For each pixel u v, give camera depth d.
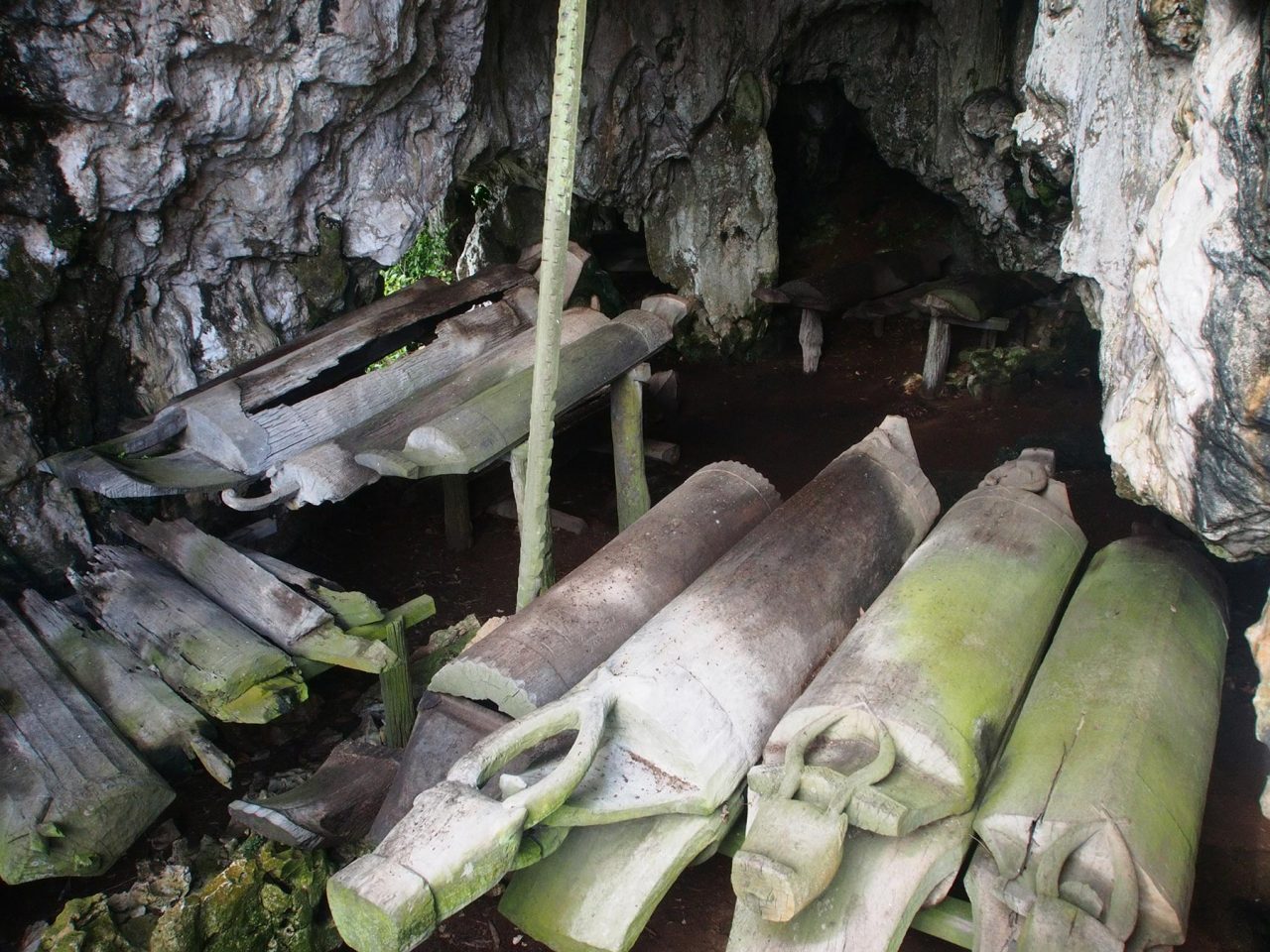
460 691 3.26
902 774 2.83
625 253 9.74
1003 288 7.73
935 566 3.62
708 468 4.52
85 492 4.77
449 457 4.24
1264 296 2.16
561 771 2.65
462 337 5.25
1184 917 2.57
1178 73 2.94
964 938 2.87
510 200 9.01
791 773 2.76
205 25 4.42
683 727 2.91
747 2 7.72
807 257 9.95
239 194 5.11
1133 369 3.15
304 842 3.30
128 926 3.32
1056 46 4.09
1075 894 2.61
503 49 7.07
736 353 8.83
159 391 5.13
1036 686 3.29
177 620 4.01
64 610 4.35
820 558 3.73
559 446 6.39
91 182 4.50
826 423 7.57
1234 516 2.53
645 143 8.32
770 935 2.69
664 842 2.89
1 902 3.50
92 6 4.12
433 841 2.43
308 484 4.25
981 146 7.29
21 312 4.48
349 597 4.04
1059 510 4.07
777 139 9.59
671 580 3.81
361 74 5.09
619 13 7.58
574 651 3.36
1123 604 3.56
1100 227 3.62
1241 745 4.09
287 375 4.72
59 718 3.68
